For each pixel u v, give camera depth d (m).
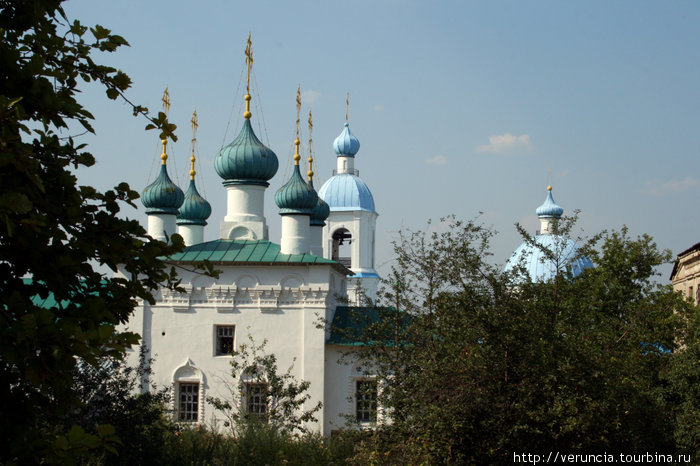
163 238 49.31
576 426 21.55
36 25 12.07
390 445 24.25
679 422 29.16
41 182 10.27
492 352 22.34
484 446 22.19
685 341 36.41
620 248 47.25
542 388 21.91
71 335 9.86
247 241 48.28
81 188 12.53
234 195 49.75
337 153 77.12
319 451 34.97
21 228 10.84
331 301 46.44
